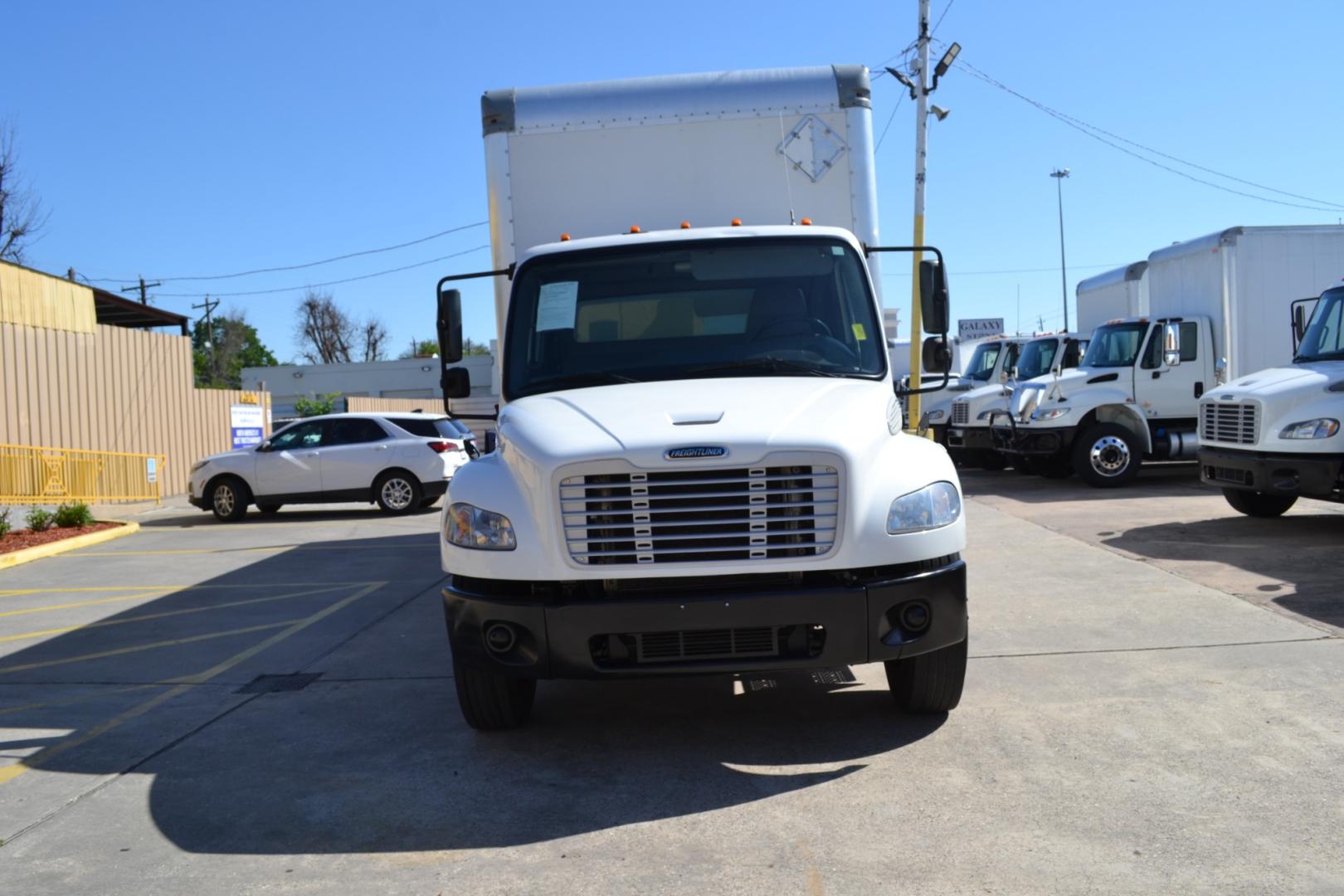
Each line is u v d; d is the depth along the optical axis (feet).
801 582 14.65
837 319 18.30
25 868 12.63
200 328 245.24
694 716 17.71
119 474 71.77
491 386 161.79
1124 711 16.78
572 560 14.53
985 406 59.36
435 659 22.56
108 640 25.76
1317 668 18.51
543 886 11.64
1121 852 11.86
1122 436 48.26
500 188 22.90
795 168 22.76
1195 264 48.14
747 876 11.68
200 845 13.15
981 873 11.51
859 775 14.60
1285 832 12.18
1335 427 30.01
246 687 20.85
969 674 19.30
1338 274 45.60
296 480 53.78
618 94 22.98
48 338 66.59
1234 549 30.01
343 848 12.87
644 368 17.98
